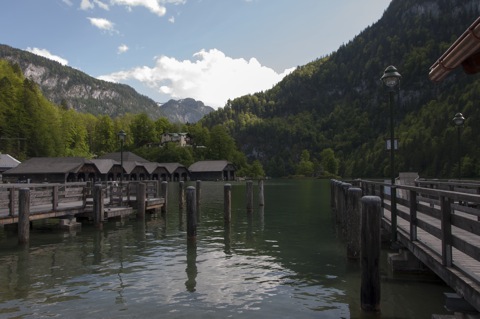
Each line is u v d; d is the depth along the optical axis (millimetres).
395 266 10039
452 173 90188
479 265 6562
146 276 10273
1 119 104312
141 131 158750
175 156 127562
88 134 168125
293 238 16266
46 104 130250
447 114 127812
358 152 173875
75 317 7332
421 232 10094
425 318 7184
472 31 5504
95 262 11922
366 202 7234
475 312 6137
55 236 16641
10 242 15281
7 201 14922
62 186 18297
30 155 109438
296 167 178625
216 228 19156
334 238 16250
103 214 18891
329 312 7527
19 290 9055
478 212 7559
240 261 12031
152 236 16703
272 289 9094
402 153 117812
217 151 140625
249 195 25438
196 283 9594
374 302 7254
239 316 7352
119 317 7332
